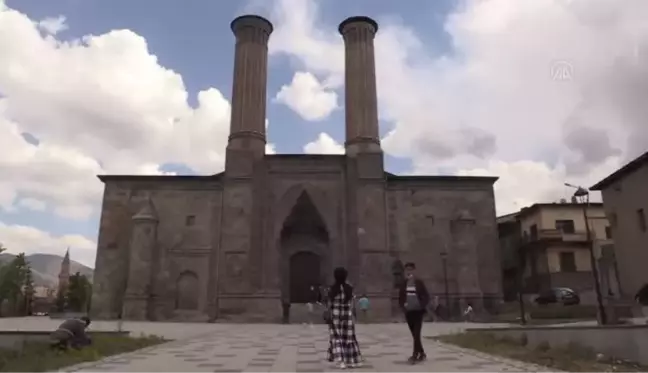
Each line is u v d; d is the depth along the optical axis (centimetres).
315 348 1464
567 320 3014
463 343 1483
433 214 4394
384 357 1184
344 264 4106
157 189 4409
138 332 2250
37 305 8512
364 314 3703
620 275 3400
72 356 1150
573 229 4688
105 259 4266
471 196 4462
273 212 4181
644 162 3067
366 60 4438
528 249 4866
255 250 4025
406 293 1098
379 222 4084
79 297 7994
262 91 4384
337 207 4228
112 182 4428
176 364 1073
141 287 4078
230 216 4075
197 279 4209
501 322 3275
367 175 4181
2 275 6956
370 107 4338
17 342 1335
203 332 2344
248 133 4238
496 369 948
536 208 4800
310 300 4331
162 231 4306
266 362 1105
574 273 4500
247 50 4400
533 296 4400
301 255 4462
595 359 1066
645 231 3102
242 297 3900
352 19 4516
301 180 4281
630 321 1955
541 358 1084
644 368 967
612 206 3519
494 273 4297
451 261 4269
